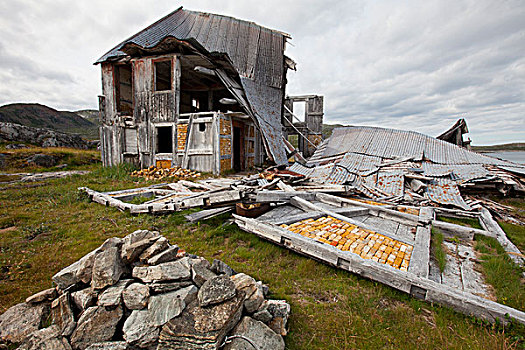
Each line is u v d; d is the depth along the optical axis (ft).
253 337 7.20
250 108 42.98
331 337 8.36
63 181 35.63
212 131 38.96
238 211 20.17
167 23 49.24
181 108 60.13
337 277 11.84
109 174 38.60
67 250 14.20
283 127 57.47
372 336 8.39
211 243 15.42
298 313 9.39
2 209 21.44
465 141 59.16
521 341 7.86
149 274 8.16
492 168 34.24
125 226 17.67
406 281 10.27
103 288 7.98
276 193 20.20
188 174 37.60
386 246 13.38
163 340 6.82
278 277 11.84
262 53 48.32
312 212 18.17
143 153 43.32
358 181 32.07
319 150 48.67
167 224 18.33
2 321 7.75
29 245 14.65
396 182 31.12
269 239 14.80
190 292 7.74
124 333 6.98
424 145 43.04
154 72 42.45
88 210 21.35
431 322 9.10
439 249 13.96
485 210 24.12
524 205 28.25
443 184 30.14
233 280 8.61
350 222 16.37
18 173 46.65
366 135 48.88
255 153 53.93
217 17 51.83
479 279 11.66
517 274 11.94
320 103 69.00
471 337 8.23
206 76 51.62
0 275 11.59
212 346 6.47
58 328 7.36
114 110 45.65
